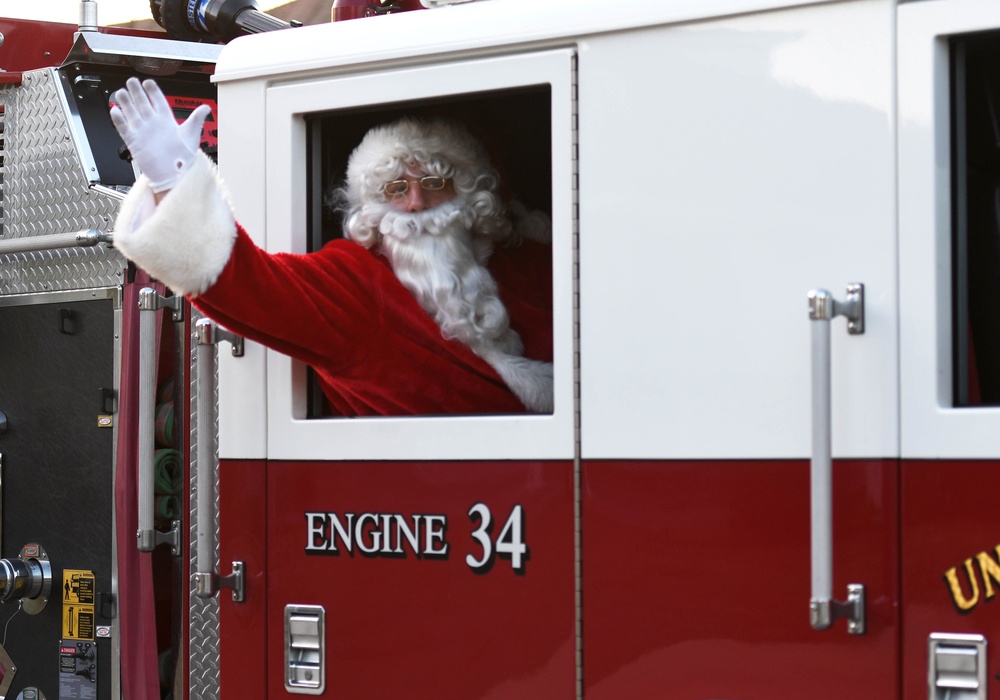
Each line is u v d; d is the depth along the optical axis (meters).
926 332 6.50
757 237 6.95
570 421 7.36
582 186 7.42
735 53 7.06
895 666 6.48
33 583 10.41
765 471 6.85
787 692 6.74
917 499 6.48
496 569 7.52
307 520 8.13
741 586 6.87
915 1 6.62
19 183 11.27
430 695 7.68
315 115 8.34
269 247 8.39
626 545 7.16
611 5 7.39
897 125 6.63
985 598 6.29
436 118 8.70
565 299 7.43
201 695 9.20
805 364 6.79
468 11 7.85
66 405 10.45
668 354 7.13
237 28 12.85
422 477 7.76
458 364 8.43
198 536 8.45
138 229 7.13
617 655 7.16
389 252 8.45
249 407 8.36
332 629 8.02
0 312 10.90
